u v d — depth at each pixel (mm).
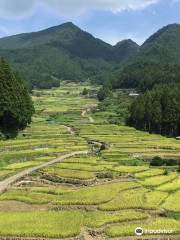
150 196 63750
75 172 79000
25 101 145250
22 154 97500
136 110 179500
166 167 90688
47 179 76312
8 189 68438
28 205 59750
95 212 56219
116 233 47938
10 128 129500
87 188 69125
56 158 95750
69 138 128625
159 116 166000
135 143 120938
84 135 137000
